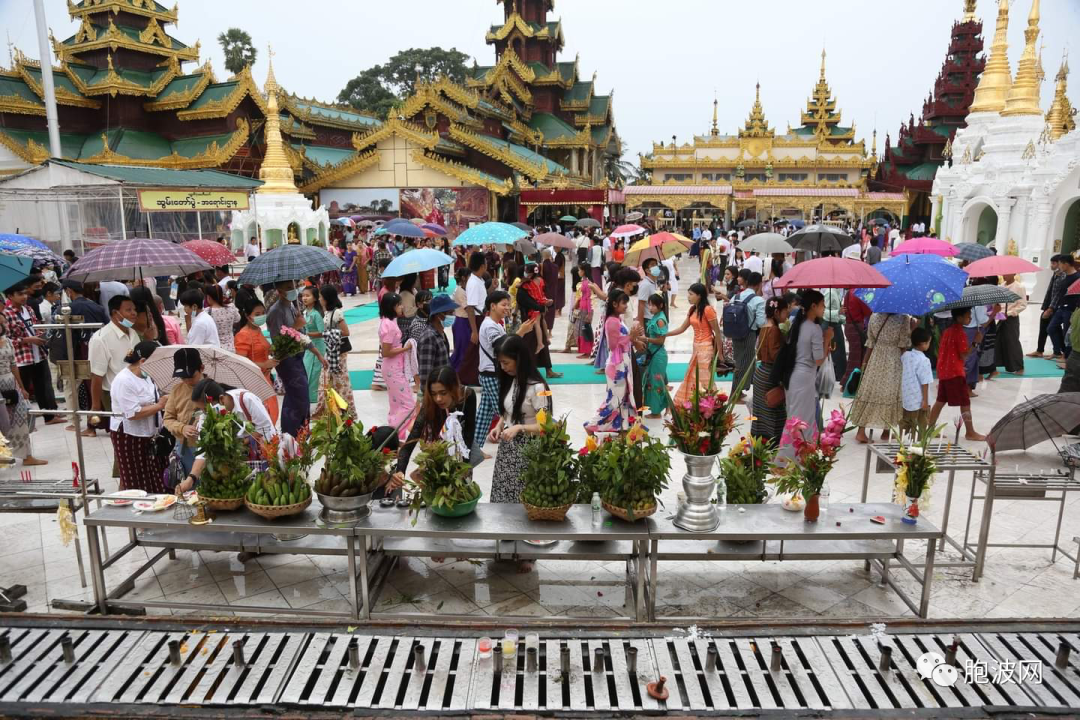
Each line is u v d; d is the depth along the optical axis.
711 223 47.56
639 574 4.36
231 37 52.09
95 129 30.38
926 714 3.05
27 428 7.14
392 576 5.02
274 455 4.50
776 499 5.89
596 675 3.29
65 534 4.61
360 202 34.22
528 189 33.59
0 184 17.17
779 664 3.33
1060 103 24.66
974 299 7.75
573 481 4.51
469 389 5.03
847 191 48.59
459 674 3.32
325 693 3.20
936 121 48.38
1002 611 4.55
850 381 9.91
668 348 13.97
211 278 11.91
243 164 30.44
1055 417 5.13
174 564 5.21
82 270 7.10
